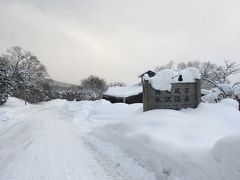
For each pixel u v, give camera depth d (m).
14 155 8.77
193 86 10.93
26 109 36.69
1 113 23.92
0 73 40.06
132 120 9.43
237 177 3.93
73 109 29.02
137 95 36.91
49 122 19.45
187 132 7.18
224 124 9.48
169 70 10.87
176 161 5.48
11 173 6.82
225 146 4.36
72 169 6.99
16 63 72.19
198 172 4.76
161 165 5.83
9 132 14.24
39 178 6.36
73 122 18.81
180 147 5.91
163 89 10.59
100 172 6.62
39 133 13.70
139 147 7.22
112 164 7.24
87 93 75.69
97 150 9.07
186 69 11.25
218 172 4.31
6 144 10.80
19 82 62.91
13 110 31.00
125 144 8.18
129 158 7.24
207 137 6.74
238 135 4.32
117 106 20.00
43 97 81.12
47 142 11.01
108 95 39.12
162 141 6.59
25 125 17.48
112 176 6.27
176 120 8.42
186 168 5.11
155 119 8.66
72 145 10.27
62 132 14.03
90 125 16.69
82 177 6.33
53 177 6.40
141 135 7.61
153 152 6.41
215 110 10.33
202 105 10.74
